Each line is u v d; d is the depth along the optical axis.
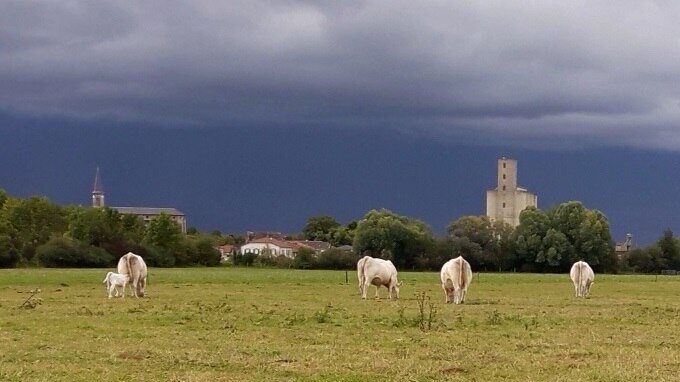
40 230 141.50
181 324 24.34
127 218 146.00
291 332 22.45
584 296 45.66
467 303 36.72
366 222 133.00
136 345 19.38
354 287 53.91
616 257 138.25
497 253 137.00
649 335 22.78
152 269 112.62
